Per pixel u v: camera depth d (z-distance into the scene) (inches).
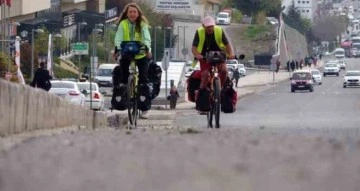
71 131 1018.1
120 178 479.5
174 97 3905.0
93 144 676.7
